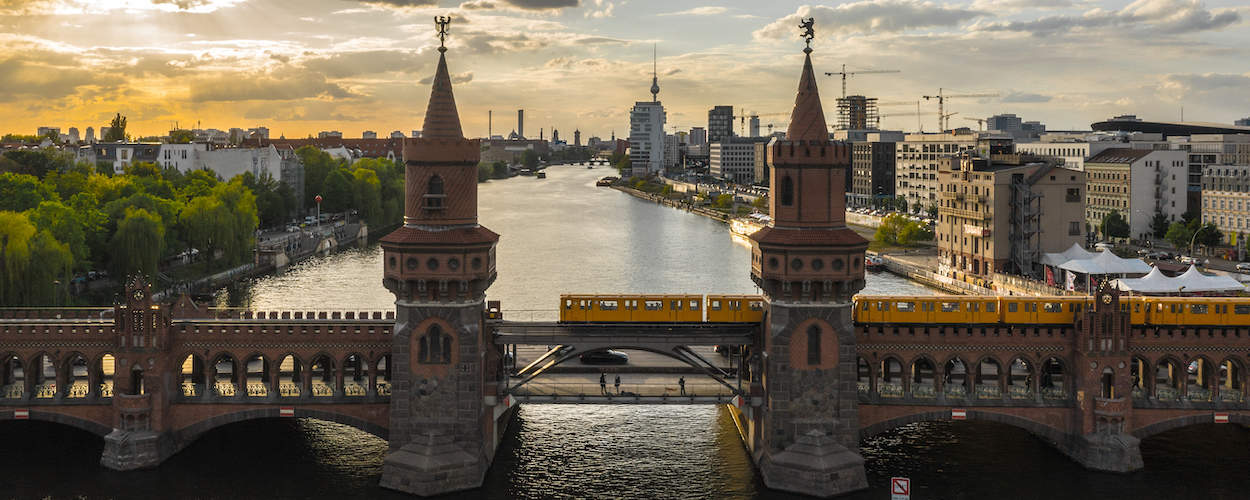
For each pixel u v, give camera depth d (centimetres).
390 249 9569
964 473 10100
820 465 9350
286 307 19088
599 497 9525
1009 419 10075
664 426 11694
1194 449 10638
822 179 9581
